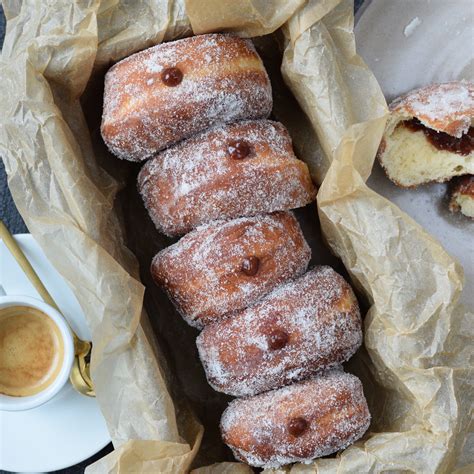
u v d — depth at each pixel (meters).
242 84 0.60
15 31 0.61
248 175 0.59
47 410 0.64
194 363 0.65
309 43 0.60
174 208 0.60
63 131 0.60
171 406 0.60
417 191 0.67
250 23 0.61
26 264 0.63
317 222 0.65
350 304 0.61
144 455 0.58
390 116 0.65
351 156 0.59
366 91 0.61
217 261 0.60
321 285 0.60
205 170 0.60
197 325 0.62
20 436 0.64
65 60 0.60
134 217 0.65
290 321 0.60
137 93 0.59
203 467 0.61
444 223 0.66
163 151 0.61
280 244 0.60
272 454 0.59
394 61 0.66
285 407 0.59
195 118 0.60
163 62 0.59
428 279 0.59
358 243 0.60
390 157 0.66
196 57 0.59
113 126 0.60
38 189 0.60
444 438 0.58
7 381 0.64
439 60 0.66
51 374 0.64
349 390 0.60
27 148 0.60
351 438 0.59
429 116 0.64
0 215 0.67
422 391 0.59
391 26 0.66
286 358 0.59
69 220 0.60
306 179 0.61
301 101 0.62
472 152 0.65
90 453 0.64
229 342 0.60
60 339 0.64
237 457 0.61
